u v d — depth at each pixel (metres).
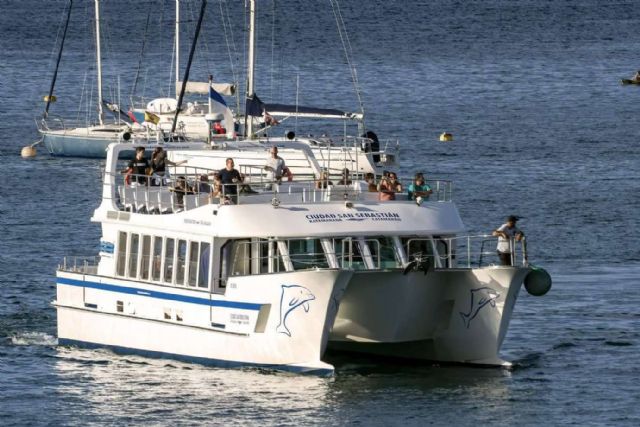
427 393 116.44
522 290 160.25
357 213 122.12
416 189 128.62
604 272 173.25
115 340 128.25
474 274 121.69
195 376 119.88
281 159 129.75
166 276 125.19
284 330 117.19
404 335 122.62
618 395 117.19
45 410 112.94
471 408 113.06
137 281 126.00
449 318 124.06
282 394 114.94
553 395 116.88
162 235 125.31
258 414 110.50
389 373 122.44
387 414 110.81
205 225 121.00
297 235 119.94
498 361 123.75
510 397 115.94
